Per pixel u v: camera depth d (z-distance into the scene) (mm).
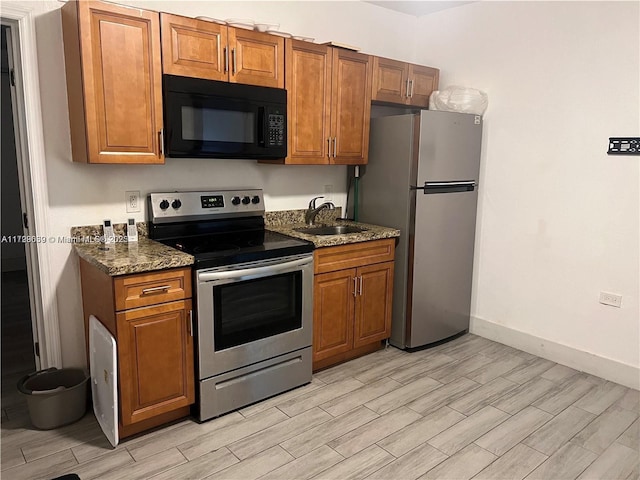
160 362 2289
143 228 2766
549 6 3115
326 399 2730
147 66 2352
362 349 3328
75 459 2150
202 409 2443
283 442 2309
